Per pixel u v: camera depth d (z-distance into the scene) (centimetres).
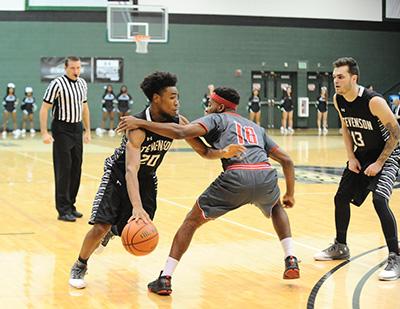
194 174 1441
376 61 3309
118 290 561
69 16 2962
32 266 641
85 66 2989
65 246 734
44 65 2955
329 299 535
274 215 574
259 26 3153
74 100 880
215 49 3109
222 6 3109
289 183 580
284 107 3039
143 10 2756
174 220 892
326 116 3120
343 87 611
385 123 601
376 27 3303
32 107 2867
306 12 3212
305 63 3219
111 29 2741
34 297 536
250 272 623
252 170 546
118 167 550
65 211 895
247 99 3158
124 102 2950
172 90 528
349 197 661
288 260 562
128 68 3023
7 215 929
